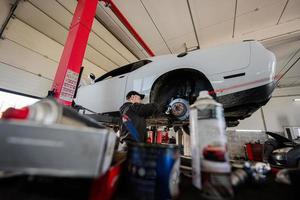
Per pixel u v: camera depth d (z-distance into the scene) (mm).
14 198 267
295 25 3250
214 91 1183
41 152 261
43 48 3467
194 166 391
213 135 370
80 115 394
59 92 1683
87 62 4254
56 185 297
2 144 256
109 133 343
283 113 6387
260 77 1057
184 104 1300
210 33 3779
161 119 1534
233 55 1180
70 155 267
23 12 3014
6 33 2877
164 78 1489
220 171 332
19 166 252
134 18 3445
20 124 268
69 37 2025
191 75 1391
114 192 350
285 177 443
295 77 5750
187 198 328
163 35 3934
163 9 3203
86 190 286
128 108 1313
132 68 1893
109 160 362
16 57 3023
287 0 2832
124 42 4332
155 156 339
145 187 316
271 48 4043
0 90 2816
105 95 2012
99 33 3695
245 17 3266
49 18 3227
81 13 2045
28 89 3172
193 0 2965
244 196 354
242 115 1309
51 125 275
